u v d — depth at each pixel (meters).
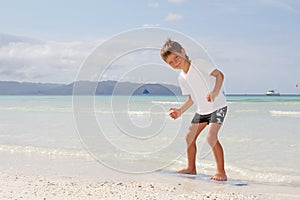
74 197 3.76
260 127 10.66
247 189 4.23
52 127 10.55
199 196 3.86
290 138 8.24
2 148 6.95
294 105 22.48
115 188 4.18
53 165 5.50
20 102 33.09
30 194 3.86
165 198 3.78
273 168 5.31
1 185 4.26
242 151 6.69
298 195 3.95
